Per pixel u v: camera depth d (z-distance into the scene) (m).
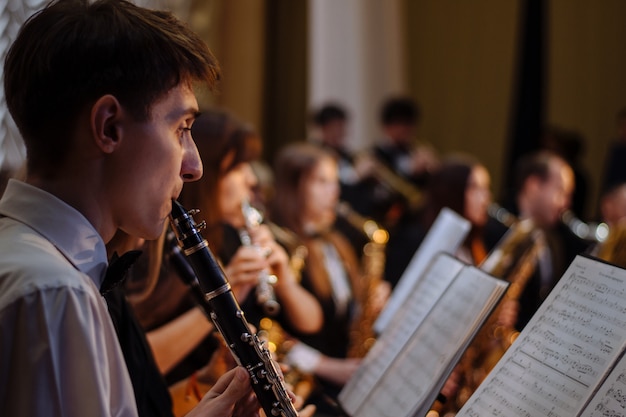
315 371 2.67
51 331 1.08
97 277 1.21
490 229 4.12
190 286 1.86
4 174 2.24
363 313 3.34
